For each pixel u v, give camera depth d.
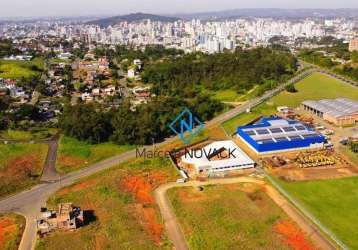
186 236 73.06
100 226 76.88
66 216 75.75
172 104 152.50
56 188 95.88
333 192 87.94
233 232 73.31
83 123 126.00
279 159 106.56
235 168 101.69
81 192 91.50
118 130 125.62
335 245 68.81
